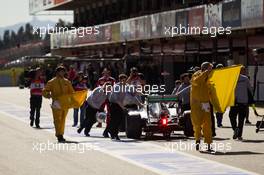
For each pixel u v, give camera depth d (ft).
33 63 471.21
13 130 152.35
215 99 107.14
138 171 86.99
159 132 128.77
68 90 126.52
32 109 163.43
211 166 90.58
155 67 324.19
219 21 233.14
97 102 136.26
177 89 146.00
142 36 315.78
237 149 109.50
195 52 291.17
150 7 372.79
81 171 87.71
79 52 474.49
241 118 123.85
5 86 551.59
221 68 113.19
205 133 106.63
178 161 96.17
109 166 92.02
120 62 364.58
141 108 133.59
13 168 91.20
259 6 205.87
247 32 234.58
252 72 241.76
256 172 84.84
